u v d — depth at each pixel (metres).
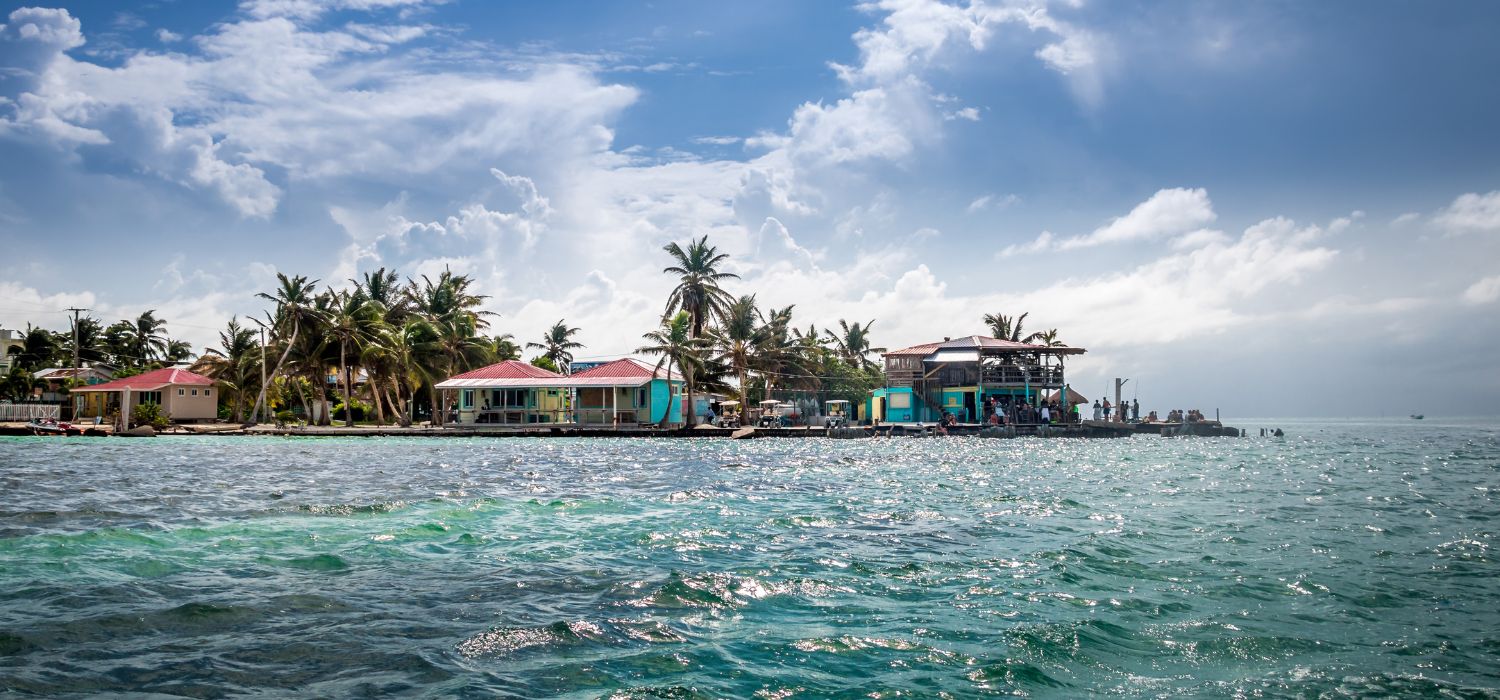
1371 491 24.30
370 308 71.88
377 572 12.07
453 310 84.19
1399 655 8.34
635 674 7.66
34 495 21.86
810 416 82.00
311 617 9.52
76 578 11.52
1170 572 12.26
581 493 22.91
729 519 17.80
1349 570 12.40
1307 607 10.23
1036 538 15.36
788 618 9.66
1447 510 19.64
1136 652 8.44
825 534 15.80
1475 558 13.36
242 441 55.69
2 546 14.12
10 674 7.45
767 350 75.12
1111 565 12.78
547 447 48.69
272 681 7.36
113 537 15.07
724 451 45.34
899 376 74.44
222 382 81.25
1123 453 45.88
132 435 62.38
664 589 10.95
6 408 73.06
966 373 72.31
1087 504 20.92
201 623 9.25
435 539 14.98
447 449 46.56
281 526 16.47
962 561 13.05
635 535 15.51
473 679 7.46
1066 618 9.66
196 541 14.69
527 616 9.62
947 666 7.96
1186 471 32.44
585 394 68.12
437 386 66.81
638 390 67.50
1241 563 12.95
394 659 8.01
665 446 50.28
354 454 41.66
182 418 78.88
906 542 14.87
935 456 42.09
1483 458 42.41
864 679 7.60
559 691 7.20
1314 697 7.20
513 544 14.48
